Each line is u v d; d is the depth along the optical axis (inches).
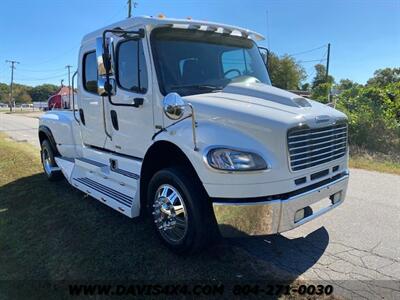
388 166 323.6
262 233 123.3
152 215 156.6
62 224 186.1
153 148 152.3
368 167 315.6
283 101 138.9
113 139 187.3
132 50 163.0
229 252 149.7
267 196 121.6
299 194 127.7
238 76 170.4
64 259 149.2
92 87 203.6
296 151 124.3
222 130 126.7
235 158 120.3
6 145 498.3
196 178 136.0
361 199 221.6
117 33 157.8
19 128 864.3
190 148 131.0
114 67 171.9
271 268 137.7
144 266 140.2
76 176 226.1
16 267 145.4
